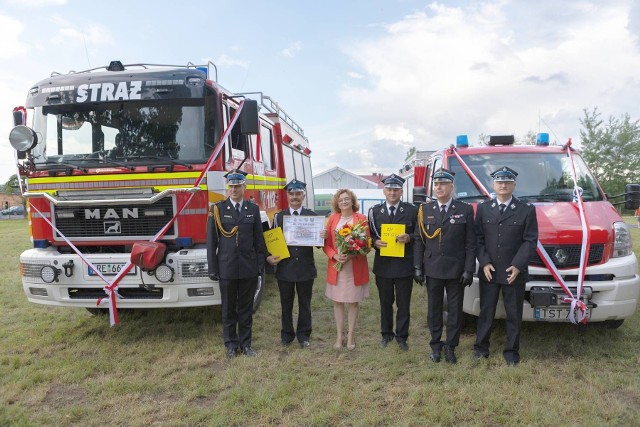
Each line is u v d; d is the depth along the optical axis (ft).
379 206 16.33
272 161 25.14
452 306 15.02
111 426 11.66
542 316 15.01
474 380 13.61
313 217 16.28
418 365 14.85
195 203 16.24
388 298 16.47
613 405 12.08
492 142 21.88
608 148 129.18
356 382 13.85
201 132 16.65
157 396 13.21
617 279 15.12
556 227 15.49
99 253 16.78
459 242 14.78
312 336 17.90
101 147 16.87
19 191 18.71
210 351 16.34
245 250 15.58
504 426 11.34
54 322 20.18
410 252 16.03
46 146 17.08
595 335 16.98
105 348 16.83
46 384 13.96
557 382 13.34
